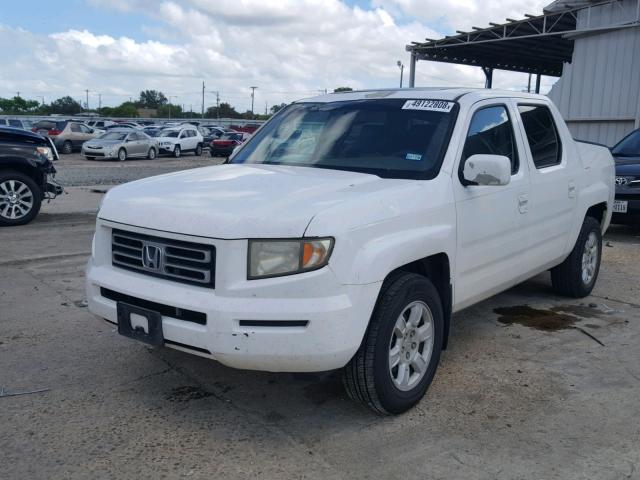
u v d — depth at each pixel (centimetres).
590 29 1756
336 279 327
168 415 378
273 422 371
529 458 334
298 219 326
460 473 320
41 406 387
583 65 1814
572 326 547
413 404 385
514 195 471
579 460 333
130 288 356
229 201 351
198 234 332
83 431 358
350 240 333
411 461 330
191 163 2938
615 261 807
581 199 579
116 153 3050
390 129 446
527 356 478
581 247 599
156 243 351
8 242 877
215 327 324
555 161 551
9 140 1017
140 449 339
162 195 375
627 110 1716
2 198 1005
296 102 537
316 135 473
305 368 331
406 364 378
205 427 364
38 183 1052
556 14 1864
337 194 359
